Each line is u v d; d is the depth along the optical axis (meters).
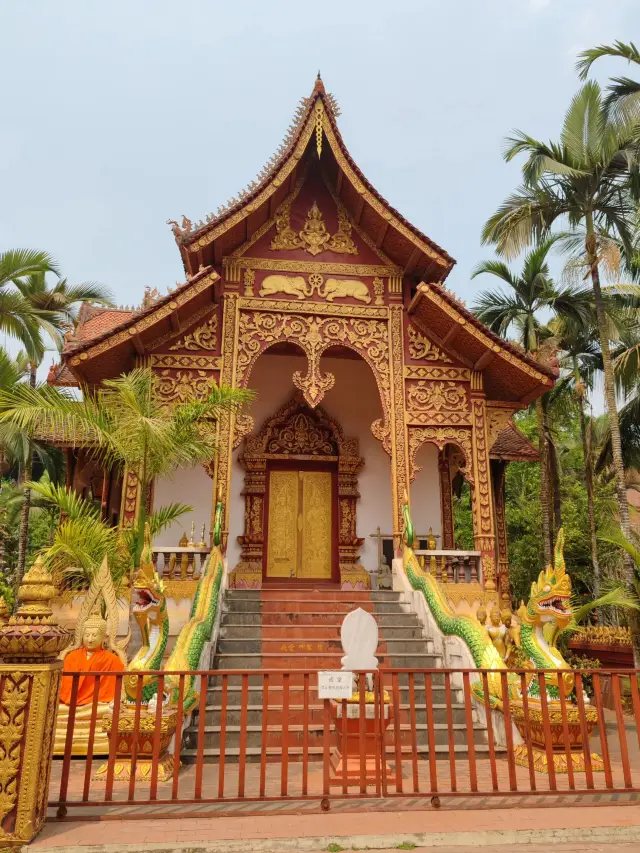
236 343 13.15
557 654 7.73
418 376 13.55
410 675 5.31
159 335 12.91
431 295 12.73
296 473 15.70
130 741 6.55
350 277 13.98
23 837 4.38
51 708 4.77
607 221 16.55
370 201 13.15
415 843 4.62
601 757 7.31
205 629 8.66
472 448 13.31
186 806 5.06
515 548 25.20
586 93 15.73
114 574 10.09
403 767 7.04
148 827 4.70
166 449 9.88
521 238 16.48
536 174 15.98
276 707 8.44
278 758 7.40
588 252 16.19
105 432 9.85
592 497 20.80
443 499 15.73
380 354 13.63
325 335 13.55
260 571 14.56
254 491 15.05
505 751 7.76
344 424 15.98
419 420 13.32
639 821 4.95
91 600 8.85
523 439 17.38
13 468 32.84
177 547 11.39
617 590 13.61
